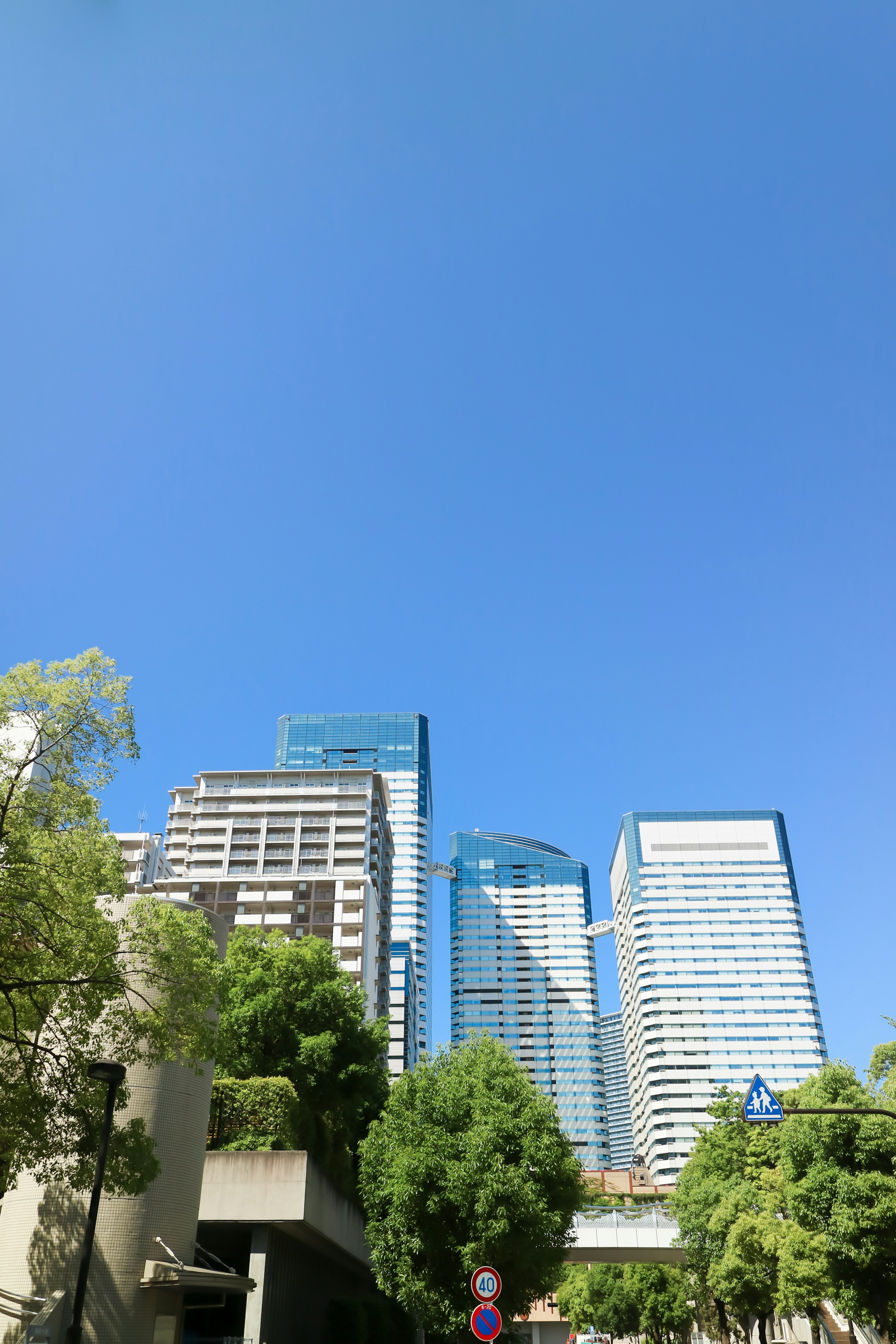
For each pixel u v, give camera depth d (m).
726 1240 47.12
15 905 20.62
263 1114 35.38
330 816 134.38
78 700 22.28
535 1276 30.84
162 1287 23.70
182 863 132.88
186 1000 22.28
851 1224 31.50
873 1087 39.12
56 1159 21.36
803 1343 58.31
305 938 47.59
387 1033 50.28
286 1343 32.78
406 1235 29.89
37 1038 21.53
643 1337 91.50
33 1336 21.42
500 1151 29.97
